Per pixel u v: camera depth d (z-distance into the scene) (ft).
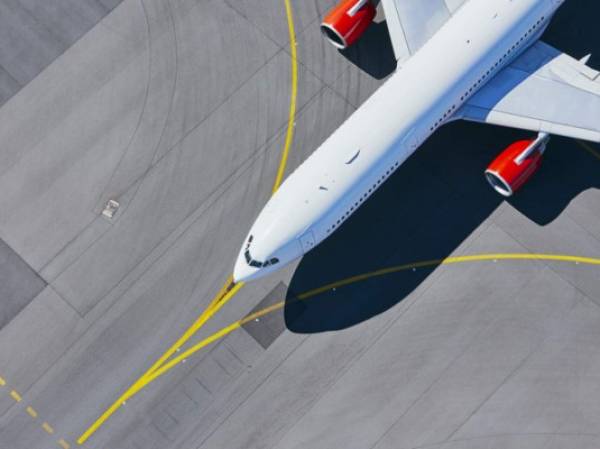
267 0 654.53
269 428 576.61
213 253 607.37
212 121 634.02
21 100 648.38
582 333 579.48
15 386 591.37
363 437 570.46
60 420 584.81
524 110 580.71
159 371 589.73
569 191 603.67
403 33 601.21
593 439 561.43
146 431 581.12
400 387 576.61
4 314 604.08
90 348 595.47
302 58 640.99
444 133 620.49
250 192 617.62
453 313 587.27
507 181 573.74
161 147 631.56
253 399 581.94
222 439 577.02
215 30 652.89
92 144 635.66
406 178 613.52
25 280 610.24
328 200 540.93
